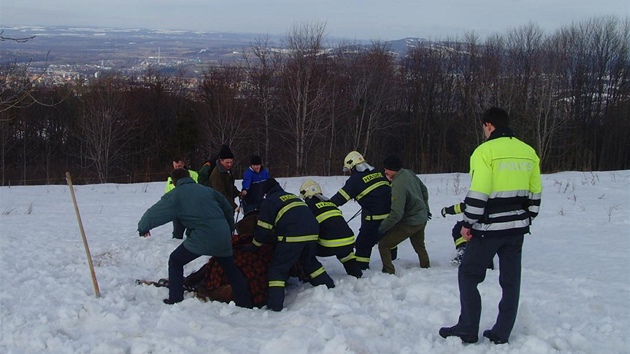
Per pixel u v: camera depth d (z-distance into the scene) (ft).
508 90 141.59
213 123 143.43
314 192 25.57
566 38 156.35
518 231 16.61
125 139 153.07
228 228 21.90
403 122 163.22
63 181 126.72
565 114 145.79
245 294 21.89
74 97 151.33
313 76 137.69
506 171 16.48
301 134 131.75
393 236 26.30
